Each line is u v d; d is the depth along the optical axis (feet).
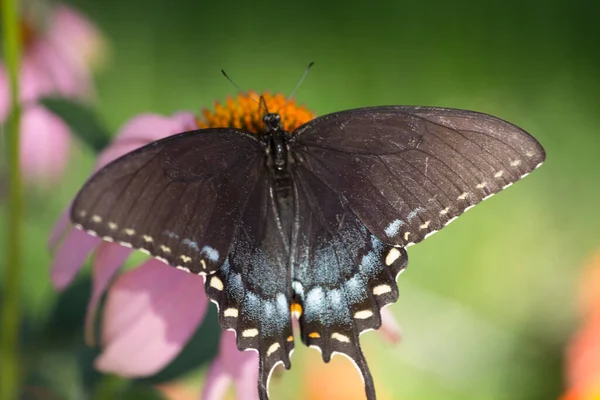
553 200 3.71
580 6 4.58
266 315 2.52
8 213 2.60
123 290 2.55
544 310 3.19
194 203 2.50
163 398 2.57
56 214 3.02
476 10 4.54
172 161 2.50
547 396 3.07
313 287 2.53
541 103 4.22
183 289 2.56
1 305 2.61
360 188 2.55
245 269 2.52
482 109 4.15
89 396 2.57
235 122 2.66
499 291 3.32
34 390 2.60
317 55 4.26
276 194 2.54
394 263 2.54
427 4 4.53
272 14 4.37
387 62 4.29
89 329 2.54
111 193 2.45
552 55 4.43
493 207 3.57
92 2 4.00
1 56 2.87
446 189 2.53
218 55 4.12
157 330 2.55
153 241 2.47
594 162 3.95
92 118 2.61
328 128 2.57
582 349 2.85
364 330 2.52
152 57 4.00
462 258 3.40
